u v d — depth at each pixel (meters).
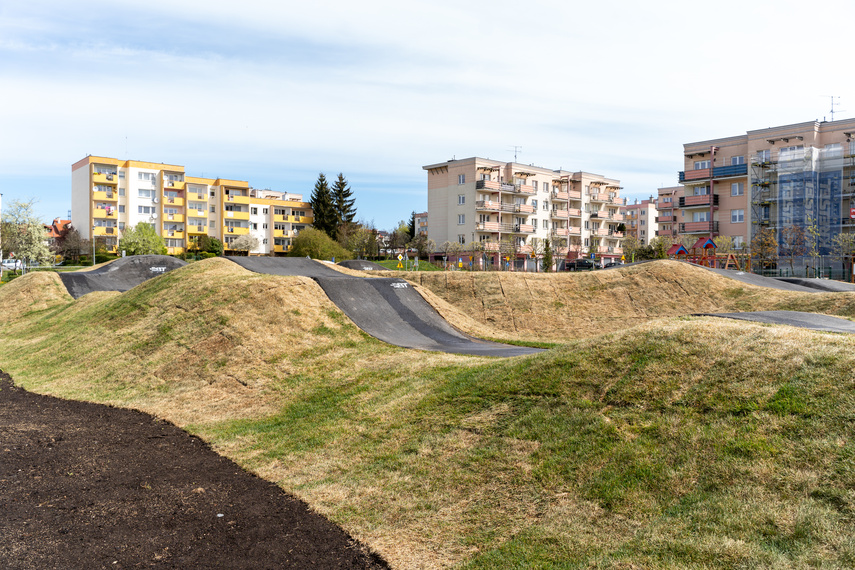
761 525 5.66
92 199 71.19
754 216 57.69
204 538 7.18
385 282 23.56
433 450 9.12
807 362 7.75
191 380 15.55
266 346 16.77
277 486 8.90
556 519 6.74
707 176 61.22
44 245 62.16
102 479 9.31
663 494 6.61
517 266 71.06
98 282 37.09
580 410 8.80
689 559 5.45
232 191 83.69
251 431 11.63
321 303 19.78
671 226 77.50
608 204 85.62
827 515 5.53
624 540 6.04
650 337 10.01
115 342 19.61
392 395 11.99
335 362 15.44
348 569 6.39
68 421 12.98
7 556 6.65
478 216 69.88
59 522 7.65
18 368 19.53
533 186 75.62
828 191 53.62
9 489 8.83
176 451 10.80
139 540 7.12
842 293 24.02
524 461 8.09
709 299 27.50
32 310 31.42
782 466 6.29
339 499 8.19
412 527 7.19
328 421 11.43
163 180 76.00
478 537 6.73
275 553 6.78
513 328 25.81
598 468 7.41
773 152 56.03
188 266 26.08
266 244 86.94
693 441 7.18
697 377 8.39
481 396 10.49
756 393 7.54
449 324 21.36
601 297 28.53
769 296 26.30
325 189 88.56
